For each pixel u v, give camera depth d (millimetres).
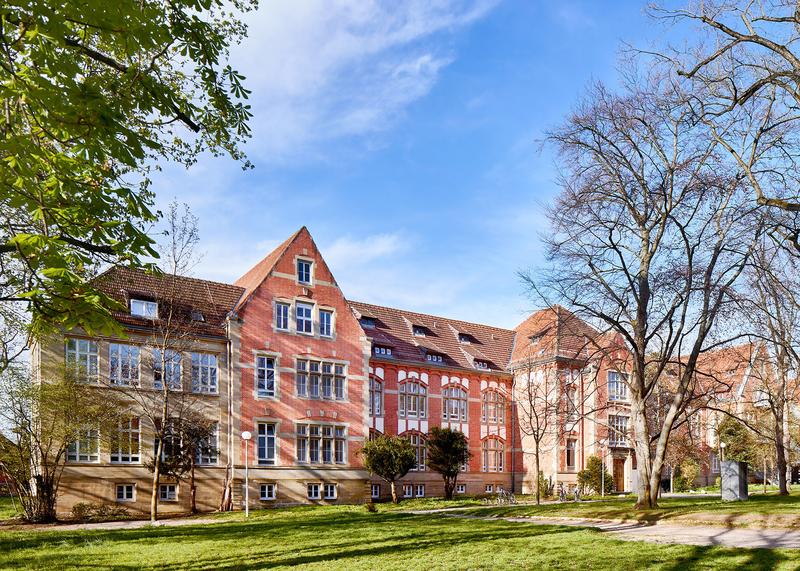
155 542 15797
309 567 11320
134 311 30672
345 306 38125
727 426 46906
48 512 25281
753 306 21656
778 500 24109
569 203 23266
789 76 12445
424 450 42062
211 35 8898
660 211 22219
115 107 7086
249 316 34031
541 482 40531
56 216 7496
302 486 34250
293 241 36688
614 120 22406
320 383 36188
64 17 6477
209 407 32094
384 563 11555
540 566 11047
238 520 23781
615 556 11914
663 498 33375
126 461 29281
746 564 10938
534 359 45344
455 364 44906
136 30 6875
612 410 46562
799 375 27375
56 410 25391
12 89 6367
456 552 12719
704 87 17531
